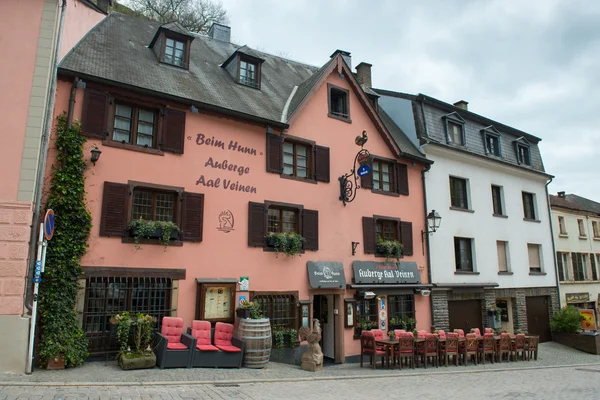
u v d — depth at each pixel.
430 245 16.92
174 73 12.92
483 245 18.92
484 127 20.86
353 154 15.34
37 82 9.33
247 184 12.64
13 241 8.67
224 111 12.29
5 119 9.04
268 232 12.95
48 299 8.98
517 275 20.06
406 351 12.52
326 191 14.37
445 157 18.41
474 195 19.19
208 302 11.33
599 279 25.95
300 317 12.98
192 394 7.37
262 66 17.38
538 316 20.92
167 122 11.48
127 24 14.57
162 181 11.17
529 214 22.14
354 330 14.14
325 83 15.20
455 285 16.98
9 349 8.27
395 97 19.19
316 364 11.38
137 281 10.39
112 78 10.78
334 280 13.74
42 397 6.55
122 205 10.44
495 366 13.93
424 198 17.11
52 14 9.73
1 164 8.88
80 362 9.09
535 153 23.20
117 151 10.62
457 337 13.67
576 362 16.19
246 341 10.60
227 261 11.86
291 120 13.63
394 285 15.09
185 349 9.61
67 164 9.76
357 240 14.79
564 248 24.17
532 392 9.63
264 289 12.43
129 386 7.66
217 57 16.02
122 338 9.53
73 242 9.48
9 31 9.40
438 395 8.78
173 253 11.01
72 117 10.08
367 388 9.30
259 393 7.89
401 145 17.14
